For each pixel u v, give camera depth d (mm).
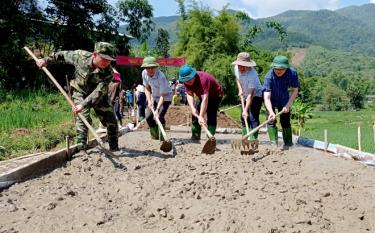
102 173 6477
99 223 4586
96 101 7016
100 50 6906
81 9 35719
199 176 6293
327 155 8414
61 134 11680
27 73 32188
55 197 5375
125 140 10391
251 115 9148
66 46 35688
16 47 31406
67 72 32938
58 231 4441
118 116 16078
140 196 5422
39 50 34469
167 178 6172
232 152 8234
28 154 9109
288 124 9352
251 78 8703
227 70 38500
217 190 5652
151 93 9633
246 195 5527
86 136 7867
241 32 44906
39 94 26188
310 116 21391
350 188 5957
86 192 5602
